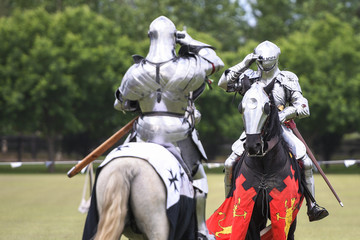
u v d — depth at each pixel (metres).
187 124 16.25
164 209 14.12
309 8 135.75
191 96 16.52
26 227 34.09
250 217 18.06
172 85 15.80
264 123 17.12
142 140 16.09
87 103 97.12
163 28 16.30
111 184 13.65
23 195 53.94
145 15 128.50
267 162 17.94
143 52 97.25
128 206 13.96
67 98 91.88
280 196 17.92
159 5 129.25
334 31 103.00
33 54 90.88
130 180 13.92
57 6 132.75
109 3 128.88
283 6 133.12
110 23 102.56
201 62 16.22
